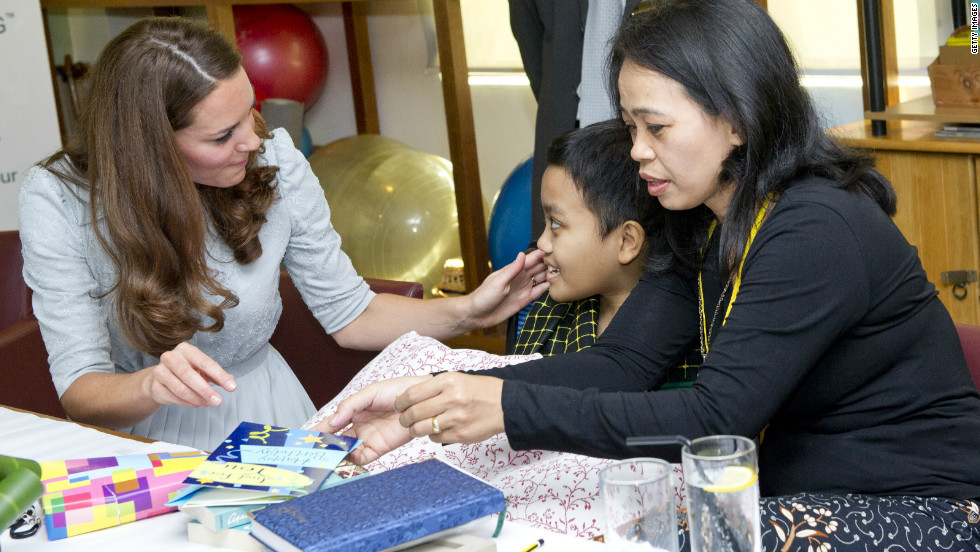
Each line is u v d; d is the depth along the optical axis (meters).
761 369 1.00
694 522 0.78
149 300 1.44
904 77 3.10
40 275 1.50
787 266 1.02
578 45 2.66
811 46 3.25
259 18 3.79
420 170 3.60
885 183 1.13
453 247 3.60
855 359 1.10
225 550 0.89
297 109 3.72
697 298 1.38
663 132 1.09
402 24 4.29
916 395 1.10
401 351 1.54
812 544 1.02
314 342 1.85
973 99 2.60
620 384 1.33
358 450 1.16
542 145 2.75
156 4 3.21
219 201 1.57
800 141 1.10
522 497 1.23
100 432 1.26
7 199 3.06
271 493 0.91
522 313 1.88
